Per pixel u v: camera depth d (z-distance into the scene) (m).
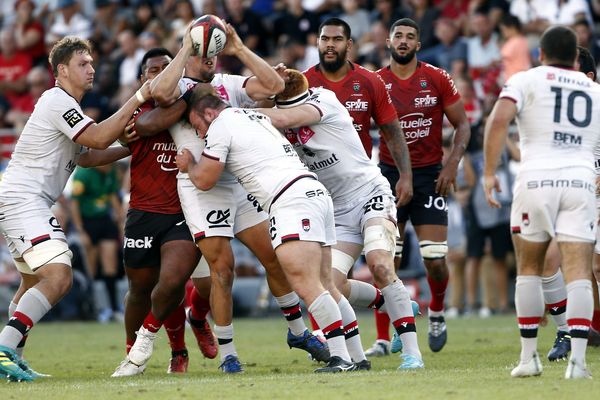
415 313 33.16
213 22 28.19
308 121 28.73
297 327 30.77
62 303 58.19
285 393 22.66
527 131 24.23
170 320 30.22
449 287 56.44
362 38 65.88
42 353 38.88
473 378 24.69
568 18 59.78
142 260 29.72
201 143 28.66
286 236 26.42
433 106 36.09
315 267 26.61
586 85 24.38
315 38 65.44
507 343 38.44
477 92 58.22
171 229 29.20
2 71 72.31
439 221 35.81
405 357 28.97
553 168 23.81
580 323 23.77
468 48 60.25
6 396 23.66
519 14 61.50
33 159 28.84
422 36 63.94
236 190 29.19
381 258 28.92
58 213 57.84
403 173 33.34
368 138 33.62
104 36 75.56
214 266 28.61
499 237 52.84
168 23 72.56
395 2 64.56
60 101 28.50
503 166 51.91
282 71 29.28
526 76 24.17
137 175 29.34
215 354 33.00
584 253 23.91
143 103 28.91
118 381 27.00
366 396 21.86
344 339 27.28
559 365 28.50
